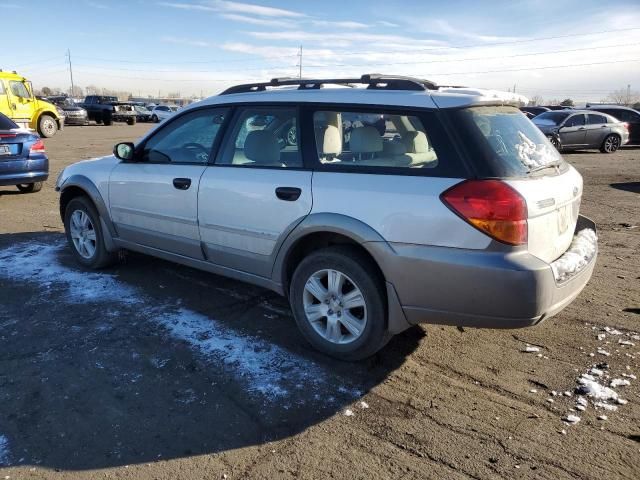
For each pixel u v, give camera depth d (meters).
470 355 3.69
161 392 3.23
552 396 3.18
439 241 3.04
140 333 4.00
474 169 3.01
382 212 3.20
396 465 2.62
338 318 3.55
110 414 3.02
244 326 4.15
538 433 2.85
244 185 3.86
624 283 5.04
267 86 4.15
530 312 2.95
